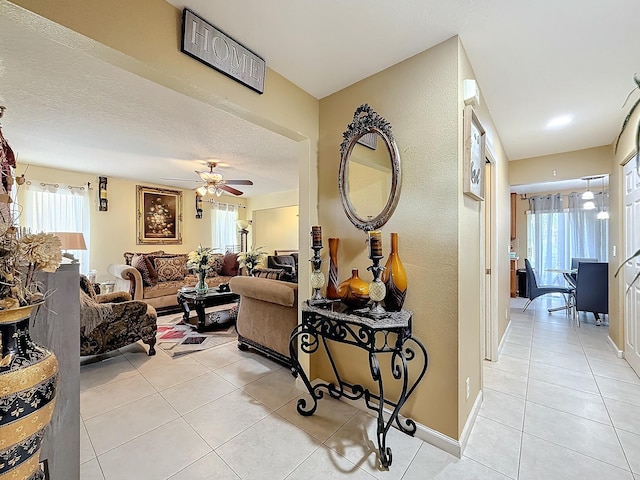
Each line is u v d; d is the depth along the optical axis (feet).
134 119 9.06
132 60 4.36
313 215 7.77
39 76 6.73
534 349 10.62
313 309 6.21
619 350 9.92
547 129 9.92
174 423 6.22
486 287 9.68
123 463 5.08
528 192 21.89
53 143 11.25
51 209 14.84
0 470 2.91
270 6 4.81
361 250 6.94
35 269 3.38
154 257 17.20
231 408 6.80
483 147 6.74
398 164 6.07
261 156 13.08
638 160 3.92
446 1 4.66
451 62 5.52
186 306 13.88
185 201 20.51
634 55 5.99
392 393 6.23
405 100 6.13
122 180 17.56
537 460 5.16
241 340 10.48
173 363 9.39
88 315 8.27
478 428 6.07
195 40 4.97
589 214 20.08
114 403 7.00
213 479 4.76
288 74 6.76
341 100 7.38
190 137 10.64
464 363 5.70
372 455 5.29
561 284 20.92
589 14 4.91
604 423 6.22
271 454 5.31
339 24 5.21
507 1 4.64
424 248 5.79
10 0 3.34
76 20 3.80
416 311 5.87
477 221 6.77
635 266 8.72
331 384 7.41
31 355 3.22
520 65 6.36
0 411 2.87
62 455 4.12
